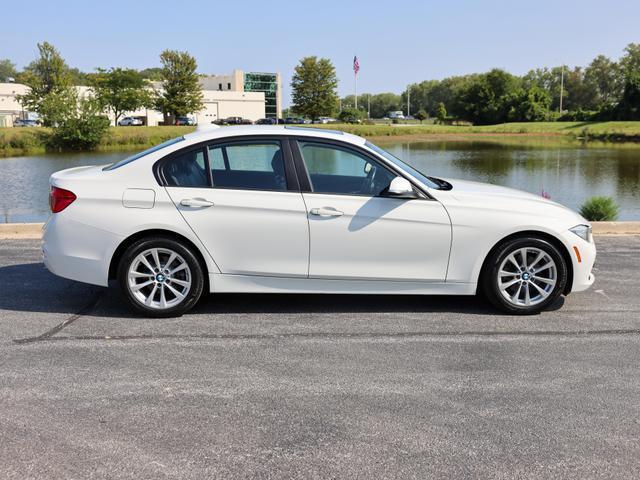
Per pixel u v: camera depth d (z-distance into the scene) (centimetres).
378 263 493
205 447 298
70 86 6569
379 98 19012
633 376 390
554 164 3644
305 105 10400
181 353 421
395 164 501
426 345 441
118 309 516
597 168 3338
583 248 505
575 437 312
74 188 482
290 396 356
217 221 480
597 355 425
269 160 492
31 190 2283
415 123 13212
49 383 369
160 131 6391
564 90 15650
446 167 3447
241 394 358
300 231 484
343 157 494
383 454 294
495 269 501
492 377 386
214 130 505
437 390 366
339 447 300
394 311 521
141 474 275
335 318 501
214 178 488
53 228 486
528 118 11025
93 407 339
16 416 327
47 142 5381
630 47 15062
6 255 716
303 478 273
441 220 490
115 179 484
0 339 443
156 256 484
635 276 648
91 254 481
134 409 337
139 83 7788
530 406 347
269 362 407
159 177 483
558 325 489
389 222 487
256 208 481
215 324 482
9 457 287
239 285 493
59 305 525
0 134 5222
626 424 327
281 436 310
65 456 289
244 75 12219
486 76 11744
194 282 489
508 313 513
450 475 277
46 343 436
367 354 423
